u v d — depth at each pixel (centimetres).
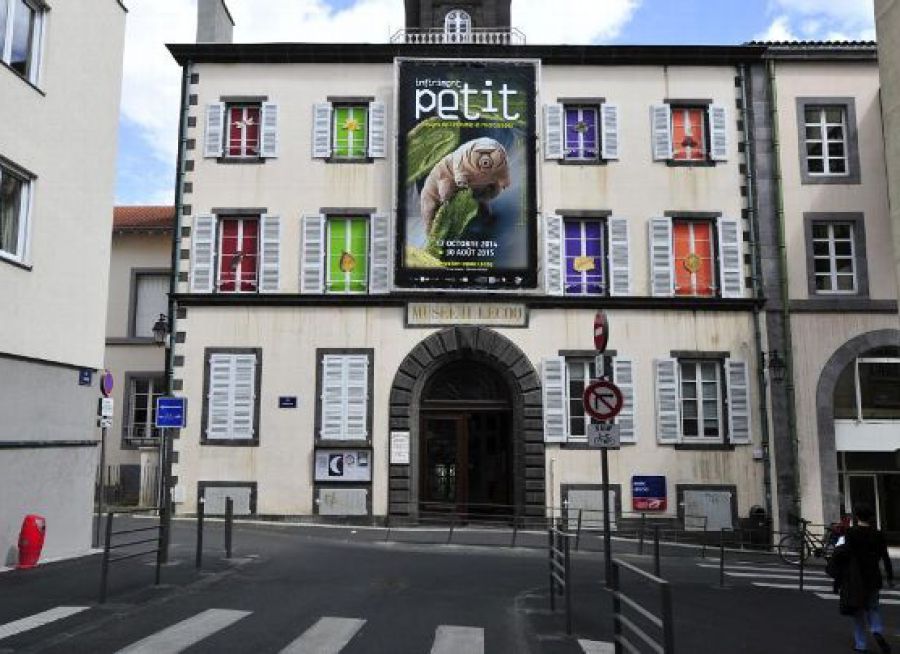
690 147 2147
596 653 802
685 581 1397
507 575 1332
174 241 2084
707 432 2031
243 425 2009
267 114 2128
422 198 2061
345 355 2031
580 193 2103
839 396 2055
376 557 1508
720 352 2042
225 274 2086
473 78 2108
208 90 2141
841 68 2161
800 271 2081
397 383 2016
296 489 1988
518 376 2014
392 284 2033
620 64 2153
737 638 938
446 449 2055
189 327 2045
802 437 2017
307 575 1262
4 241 1288
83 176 1495
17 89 1308
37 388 1345
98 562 1327
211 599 1039
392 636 856
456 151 2078
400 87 2100
